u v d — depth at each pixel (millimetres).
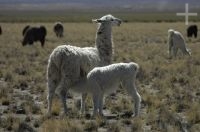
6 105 21359
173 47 42781
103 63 20266
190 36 71250
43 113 19062
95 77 18219
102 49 20469
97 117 17641
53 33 83625
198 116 18219
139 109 18453
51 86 18688
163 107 19703
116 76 18375
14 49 50156
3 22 144375
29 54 44938
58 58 18500
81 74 19000
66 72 18500
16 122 17188
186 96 22609
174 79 28156
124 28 99812
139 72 30047
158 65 34562
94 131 16266
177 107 20062
